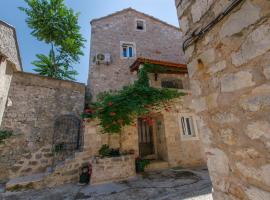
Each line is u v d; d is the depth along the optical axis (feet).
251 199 3.72
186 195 11.52
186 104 23.93
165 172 18.49
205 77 5.41
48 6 31.45
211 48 5.13
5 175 18.74
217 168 4.87
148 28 37.35
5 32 17.43
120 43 33.40
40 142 21.44
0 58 16.61
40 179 15.78
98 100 21.76
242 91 4.03
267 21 3.44
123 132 20.40
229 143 4.43
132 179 16.33
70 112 24.66
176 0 7.30
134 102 18.81
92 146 18.56
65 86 25.53
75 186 15.24
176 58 37.17
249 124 3.83
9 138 19.92
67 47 32.65
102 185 14.88
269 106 3.37
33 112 22.15
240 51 4.09
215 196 4.93
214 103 5.00
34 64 32.81
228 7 4.35
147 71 23.63
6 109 20.51
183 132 22.77
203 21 5.45
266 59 3.45
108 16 34.88
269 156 3.35
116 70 30.99
